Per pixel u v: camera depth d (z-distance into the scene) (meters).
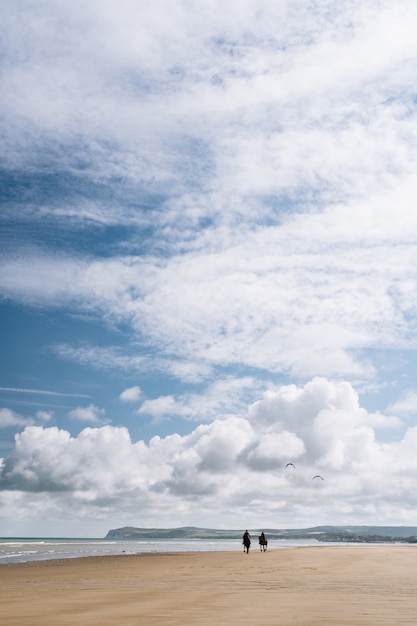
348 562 42.12
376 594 17.25
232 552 81.50
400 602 14.57
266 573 30.41
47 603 14.93
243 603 14.48
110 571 35.72
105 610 12.97
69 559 58.72
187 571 34.19
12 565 47.19
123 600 15.74
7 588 21.89
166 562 49.00
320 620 10.81
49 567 42.97
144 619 11.09
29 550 100.50
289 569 34.09
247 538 76.75
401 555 56.81
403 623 10.35
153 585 22.42
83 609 13.24
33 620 11.05
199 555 68.00
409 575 27.39
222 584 22.45
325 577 26.34
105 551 92.50
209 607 13.50
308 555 59.09
